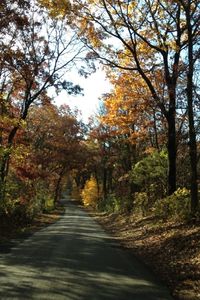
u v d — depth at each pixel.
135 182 33.41
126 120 30.91
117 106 29.61
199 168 25.31
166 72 22.84
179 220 21.08
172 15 22.30
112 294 9.84
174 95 22.83
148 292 10.22
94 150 73.44
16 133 29.86
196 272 12.26
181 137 27.25
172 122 23.52
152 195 31.47
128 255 17.05
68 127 70.50
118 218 40.59
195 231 17.02
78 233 27.62
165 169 29.78
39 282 10.84
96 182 89.62
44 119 58.00
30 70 29.66
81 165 78.81
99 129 50.12
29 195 33.94
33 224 34.44
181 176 31.14
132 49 23.73
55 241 21.58
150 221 27.16
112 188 73.94
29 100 31.75
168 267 13.73
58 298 9.21
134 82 27.16
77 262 14.52
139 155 42.00
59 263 14.12
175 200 22.52
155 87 26.77
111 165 63.59
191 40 19.34
